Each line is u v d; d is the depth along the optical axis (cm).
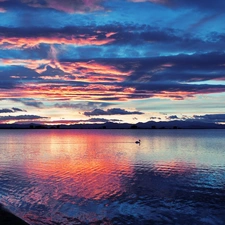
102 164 4659
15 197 2430
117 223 1803
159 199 2384
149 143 11406
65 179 3256
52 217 1902
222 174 3681
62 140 15438
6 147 9312
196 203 2259
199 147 8831
